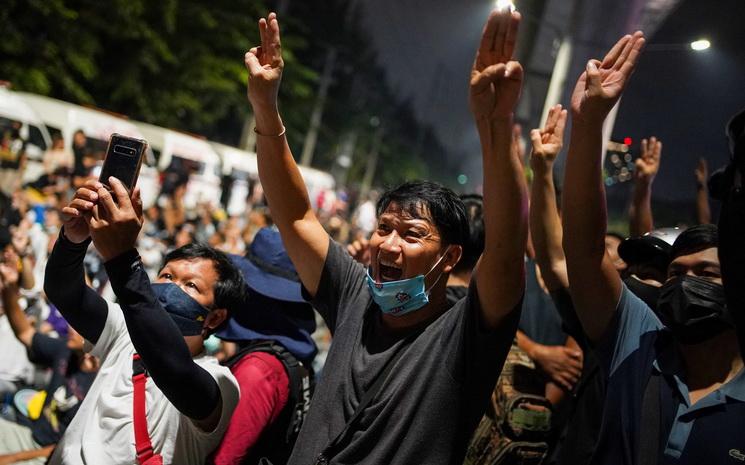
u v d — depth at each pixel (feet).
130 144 7.45
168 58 66.74
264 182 8.60
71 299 8.47
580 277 7.55
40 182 38.14
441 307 7.88
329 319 8.61
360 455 7.00
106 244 7.20
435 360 7.13
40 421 14.80
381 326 7.89
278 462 8.93
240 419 8.48
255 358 9.12
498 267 6.76
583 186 7.36
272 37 8.14
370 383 7.32
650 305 9.27
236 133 123.54
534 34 43.60
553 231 9.40
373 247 7.70
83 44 59.06
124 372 8.53
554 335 12.21
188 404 7.56
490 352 6.97
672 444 6.58
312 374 10.13
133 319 7.23
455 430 7.00
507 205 6.64
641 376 7.02
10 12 54.75
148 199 50.37
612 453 6.98
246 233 44.57
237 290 9.30
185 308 8.68
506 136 6.55
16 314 14.89
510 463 10.05
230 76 79.41
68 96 66.54
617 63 7.19
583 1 36.42
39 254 26.12
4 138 37.91
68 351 15.03
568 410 9.98
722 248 5.45
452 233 7.68
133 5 59.57
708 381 6.84
